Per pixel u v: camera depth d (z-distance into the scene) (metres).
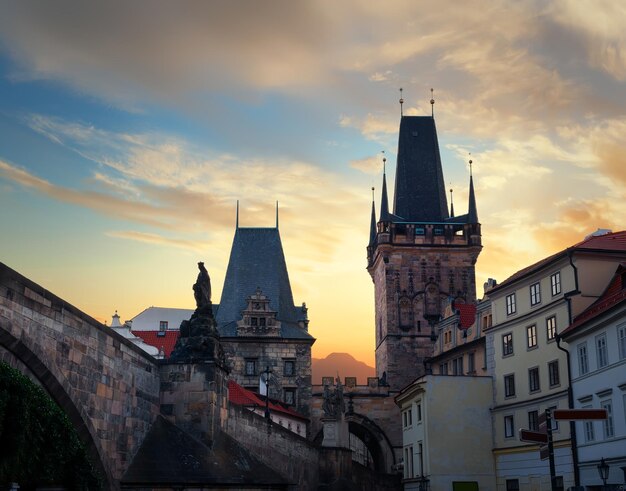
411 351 122.00
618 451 54.19
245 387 110.88
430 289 124.75
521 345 74.25
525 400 72.94
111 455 37.94
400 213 133.88
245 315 113.56
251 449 54.44
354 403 111.75
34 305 30.30
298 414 107.69
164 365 46.72
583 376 60.69
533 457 71.69
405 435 90.25
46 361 31.05
